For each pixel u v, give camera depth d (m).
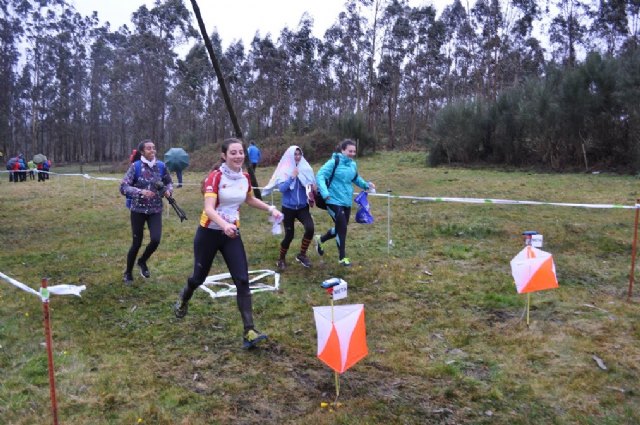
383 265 6.38
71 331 4.41
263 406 3.17
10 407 3.13
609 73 18.59
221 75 9.91
